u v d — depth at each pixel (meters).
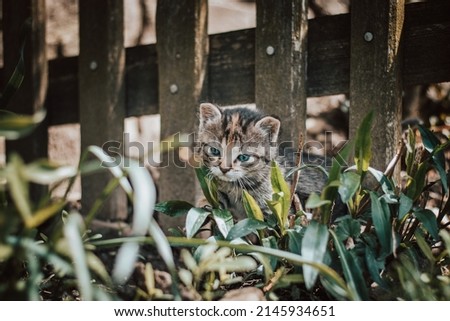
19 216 0.83
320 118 1.70
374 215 0.95
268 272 0.95
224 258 0.97
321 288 0.99
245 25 1.73
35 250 0.81
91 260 0.89
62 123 1.42
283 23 1.21
